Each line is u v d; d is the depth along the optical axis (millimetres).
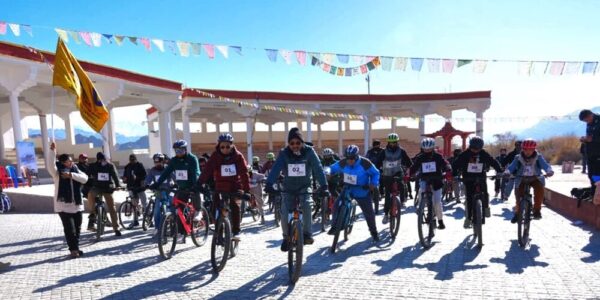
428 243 5609
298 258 4184
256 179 8492
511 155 10180
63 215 5695
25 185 14438
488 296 3645
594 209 6355
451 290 3826
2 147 22891
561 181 12203
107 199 7379
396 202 6266
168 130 21797
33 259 5703
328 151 9016
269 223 8531
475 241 5723
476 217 5383
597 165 6598
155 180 7215
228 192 4992
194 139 36094
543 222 6840
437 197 5770
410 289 3900
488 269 4410
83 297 4016
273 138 38844
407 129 38375
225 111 28094
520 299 3557
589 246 5195
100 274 4812
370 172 5645
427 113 27953
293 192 4512
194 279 4477
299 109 26156
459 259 4859
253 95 24438
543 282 3943
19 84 14141
